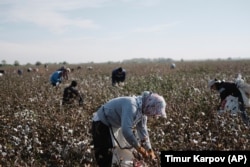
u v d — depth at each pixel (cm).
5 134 743
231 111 892
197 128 774
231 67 3422
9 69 4725
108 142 513
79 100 1102
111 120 509
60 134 729
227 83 909
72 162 614
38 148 679
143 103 488
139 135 509
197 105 1015
